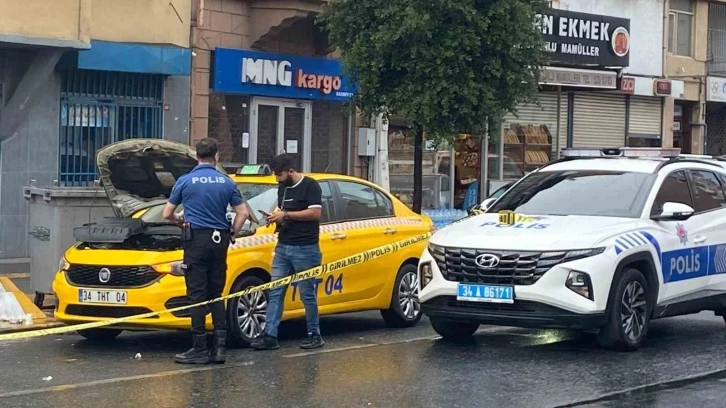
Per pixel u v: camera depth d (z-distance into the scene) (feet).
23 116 52.80
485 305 31.60
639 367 30.48
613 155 41.55
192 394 26.16
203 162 30.53
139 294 31.19
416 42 54.85
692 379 28.96
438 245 32.83
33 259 39.45
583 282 30.81
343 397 26.04
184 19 58.80
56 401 25.27
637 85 87.15
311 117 66.54
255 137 63.10
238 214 30.50
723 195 37.86
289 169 32.09
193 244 29.89
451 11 54.65
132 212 35.81
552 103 82.48
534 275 30.96
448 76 54.90
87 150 55.88
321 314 35.24
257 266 33.22
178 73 57.26
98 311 31.89
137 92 57.41
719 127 99.50
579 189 35.60
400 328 38.68
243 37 61.82
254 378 28.22
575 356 32.17
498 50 55.77
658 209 34.53
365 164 69.41
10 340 34.58
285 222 32.09
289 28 63.57
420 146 59.36
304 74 64.44
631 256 32.12
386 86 57.16
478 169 76.74
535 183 36.86
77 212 38.58
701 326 40.16
